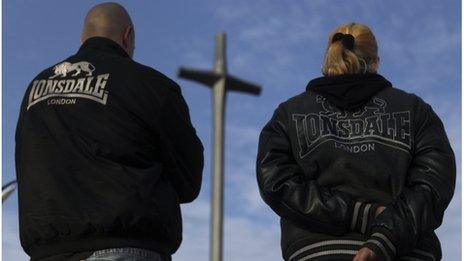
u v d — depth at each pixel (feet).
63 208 10.82
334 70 11.98
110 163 11.06
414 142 11.41
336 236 10.90
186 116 11.93
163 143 11.53
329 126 11.53
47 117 11.57
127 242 10.67
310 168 11.36
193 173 11.89
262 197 11.49
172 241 11.05
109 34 12.64
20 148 11.67
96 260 10.59
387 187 11.12
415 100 11.79
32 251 11.04
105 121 11.34
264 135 11.93
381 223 10.63
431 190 10.96
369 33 12.26
